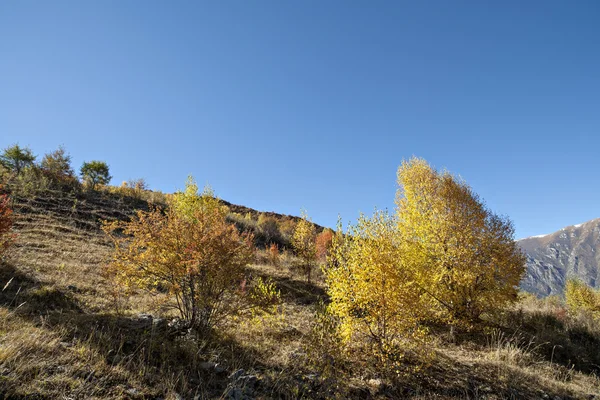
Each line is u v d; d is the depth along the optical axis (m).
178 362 5.18
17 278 7.92
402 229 11.99
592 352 10.28
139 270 6.86
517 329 11.05
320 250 18.56
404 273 7.18
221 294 7.02
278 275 14.32
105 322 6.08
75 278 8.83
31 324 5.27
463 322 10.45
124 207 19.98
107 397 3.84
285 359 6.20
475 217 11.47
